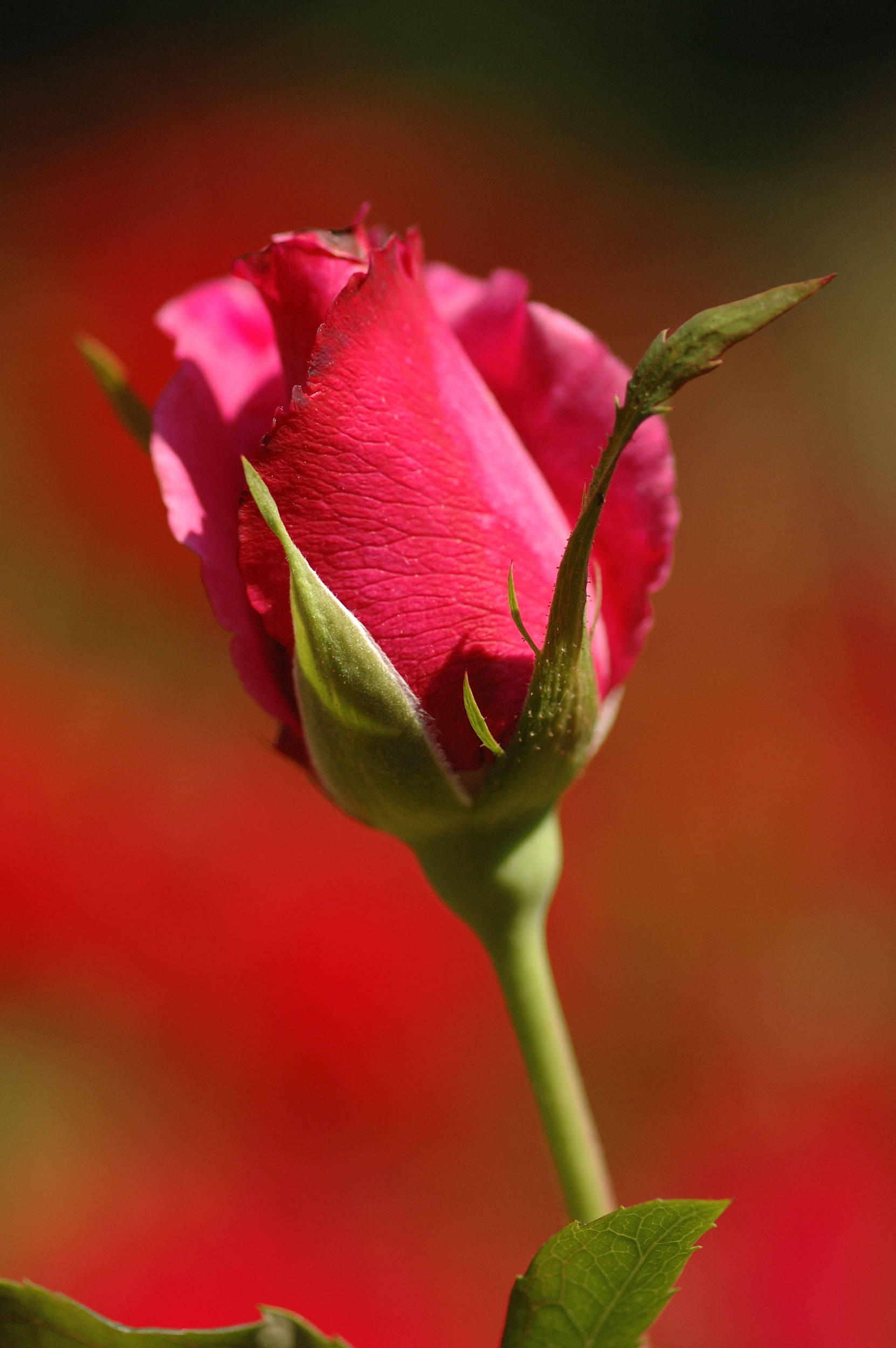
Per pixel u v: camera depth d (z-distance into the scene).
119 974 0.77
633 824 0.90
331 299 0.34
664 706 0.96
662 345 0.32
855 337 1.37
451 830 0.35
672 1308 0.65
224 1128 0.75
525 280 0.36
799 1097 0.74
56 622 0.99
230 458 0.35
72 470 1.03
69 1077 0.76
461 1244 0.72
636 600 0.36
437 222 1.35
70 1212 0.72
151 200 1.21
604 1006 0.83
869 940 0.86
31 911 0.77
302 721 0.34
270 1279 0.65
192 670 0.97
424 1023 0.77
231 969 0.77
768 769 0.91
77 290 1.13
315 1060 0.75
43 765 0.83
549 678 0.34
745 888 0.87
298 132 1.34
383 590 0.34
